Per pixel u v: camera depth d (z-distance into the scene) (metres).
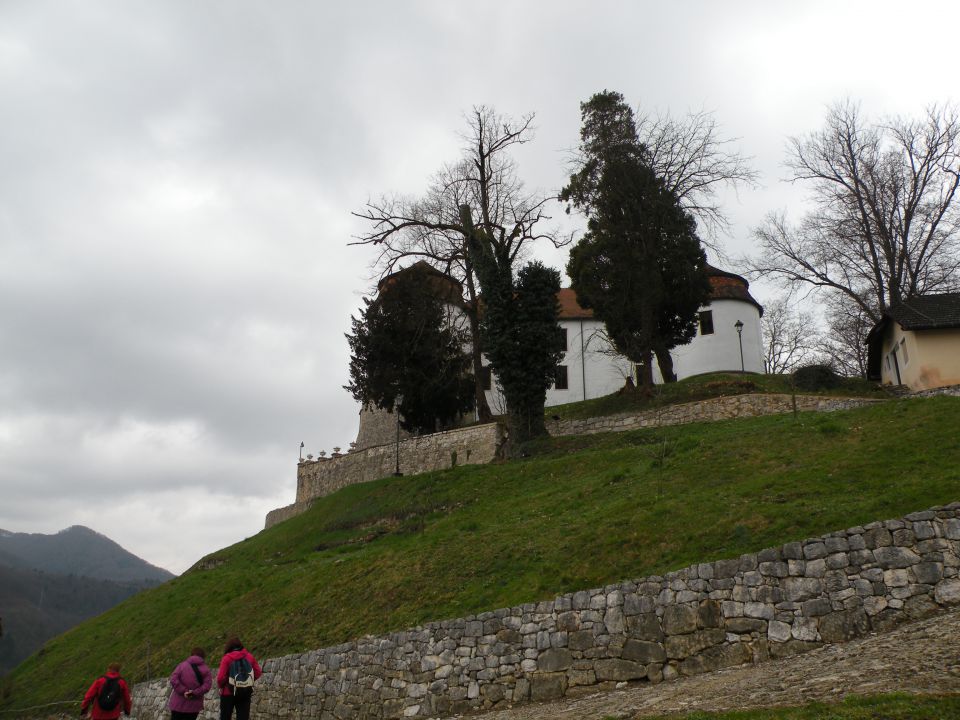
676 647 13.34
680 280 38.66
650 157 38.69
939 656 9.80
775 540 14.80
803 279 43.16
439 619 17.95
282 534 40.16
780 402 32.34
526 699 14.52
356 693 17.64
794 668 11.30
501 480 32.25
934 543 12.34
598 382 52.09
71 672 32.62
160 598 36.19
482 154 40.53
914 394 28.11
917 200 40.38
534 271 36.75
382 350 47.69
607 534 18.09
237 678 13.51
